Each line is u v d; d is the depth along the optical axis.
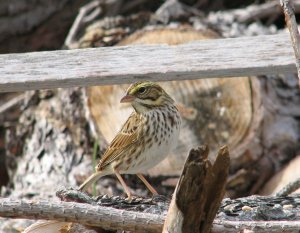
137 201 8.89
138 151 10.70
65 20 15.68
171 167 12.49
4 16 15.55
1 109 14.52
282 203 8.93
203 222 7.54
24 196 12.59
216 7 15.87
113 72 9.89
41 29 15.67
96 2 15.30
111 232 8.34
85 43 13.65
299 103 13.45
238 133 12.91
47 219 7.85
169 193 12.34
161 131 10.63
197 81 13.32
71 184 12.38
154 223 7.73
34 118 13.26
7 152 13.57
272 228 7.59
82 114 12.95
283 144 12.92
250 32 14.20
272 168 12.73
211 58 10.10
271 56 10.06
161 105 10.66
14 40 15.67
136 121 10.66
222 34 13.92
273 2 15.03
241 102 13.15
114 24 14.01
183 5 14.70
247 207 8.60
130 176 12.35
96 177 10.97
